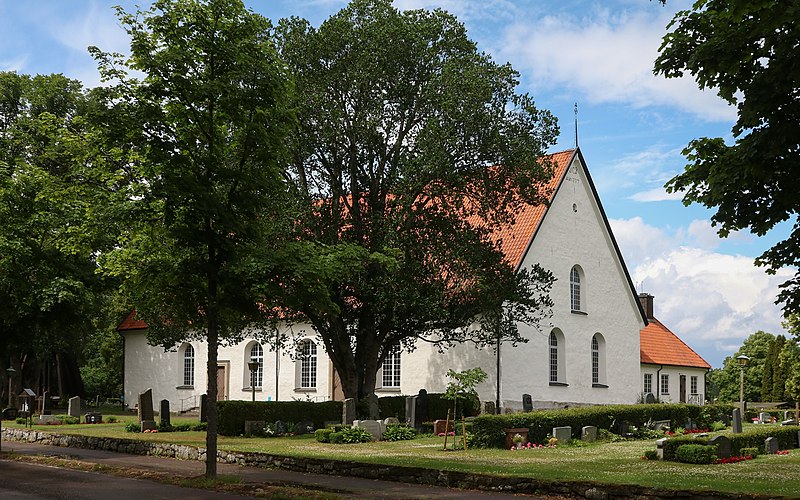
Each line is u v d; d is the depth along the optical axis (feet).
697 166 45.52
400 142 96.07
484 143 90.89
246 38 52.34
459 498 45.60
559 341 125.59
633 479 49.39
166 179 49.08
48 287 68.59
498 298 94.73
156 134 50.88
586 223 133.18
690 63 43.16
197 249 52.95
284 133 53.16
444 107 87.92
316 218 89.04
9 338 73.82
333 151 93.30
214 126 52.21
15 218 69.10
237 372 143.95
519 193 95.55
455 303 95.66
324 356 131.85
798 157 41.55
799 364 180.04
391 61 91.61
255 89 51.08
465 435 75.20
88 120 49.83
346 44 92.22
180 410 152.05
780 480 50.29
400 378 122.11
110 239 57.16
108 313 169.58
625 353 140.05
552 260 124.06
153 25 50.03
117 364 199.00
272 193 54.24
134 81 51.08
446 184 90.33
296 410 98.02
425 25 93.86
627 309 141.90
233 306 54.54
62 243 67.00
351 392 98.22
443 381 116.67
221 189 54.44
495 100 94.12
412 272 89.45
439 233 90.99
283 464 60.75
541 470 54.39
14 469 61.46
